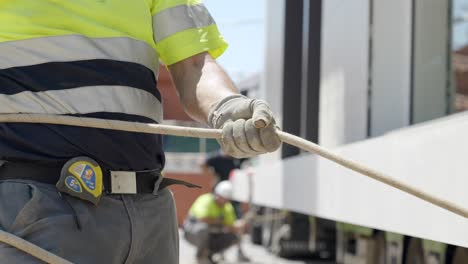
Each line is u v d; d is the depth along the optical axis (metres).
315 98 10.09
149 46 2.50
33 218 2.20
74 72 2.33
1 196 2.23
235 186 15.43
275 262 13.61
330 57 9.30
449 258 5.14
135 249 2.38
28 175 2.26
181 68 2.54
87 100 2.33
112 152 2.34
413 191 2.07
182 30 2.52
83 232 2.24
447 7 6.12
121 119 2.37
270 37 13.59
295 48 11.05
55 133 2.27
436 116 6.23
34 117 2.25
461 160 3.44
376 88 7.12
